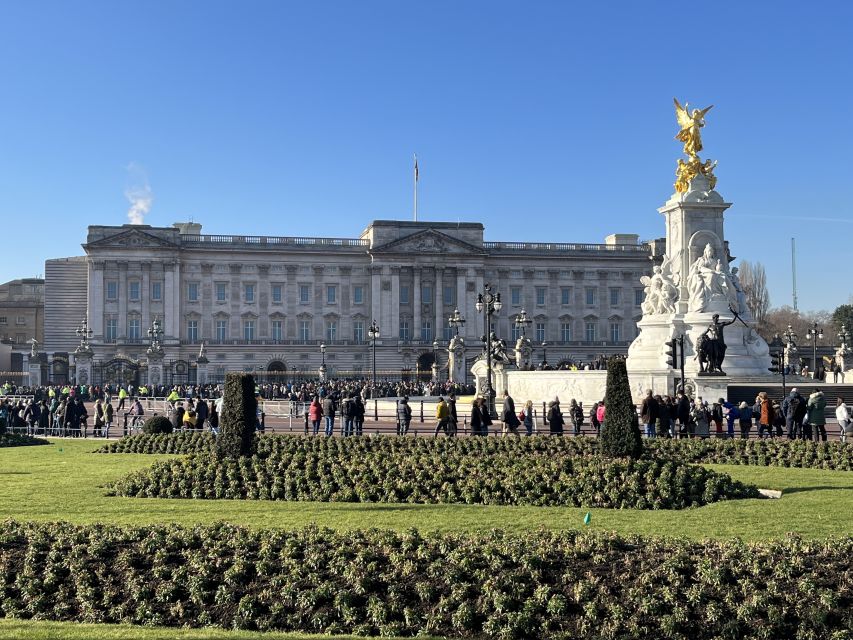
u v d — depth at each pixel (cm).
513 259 16338
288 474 3112
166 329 15125
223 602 1769
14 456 4328
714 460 3722
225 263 15562
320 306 15825
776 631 1580
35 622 1702
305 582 1798
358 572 1805
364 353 15812
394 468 3145
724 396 5697
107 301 15050
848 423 4506
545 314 16412
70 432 5884
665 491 2781
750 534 2248
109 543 2012
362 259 15975
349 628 1678
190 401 5709
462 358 13562
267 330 15638
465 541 1983
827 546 1856
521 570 1792
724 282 6650
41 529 2128
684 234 6900
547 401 6862
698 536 2233
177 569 1869
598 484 2858
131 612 1764
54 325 15575
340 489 2991
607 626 1614
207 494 3030
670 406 4538
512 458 3228
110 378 12750
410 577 1802
